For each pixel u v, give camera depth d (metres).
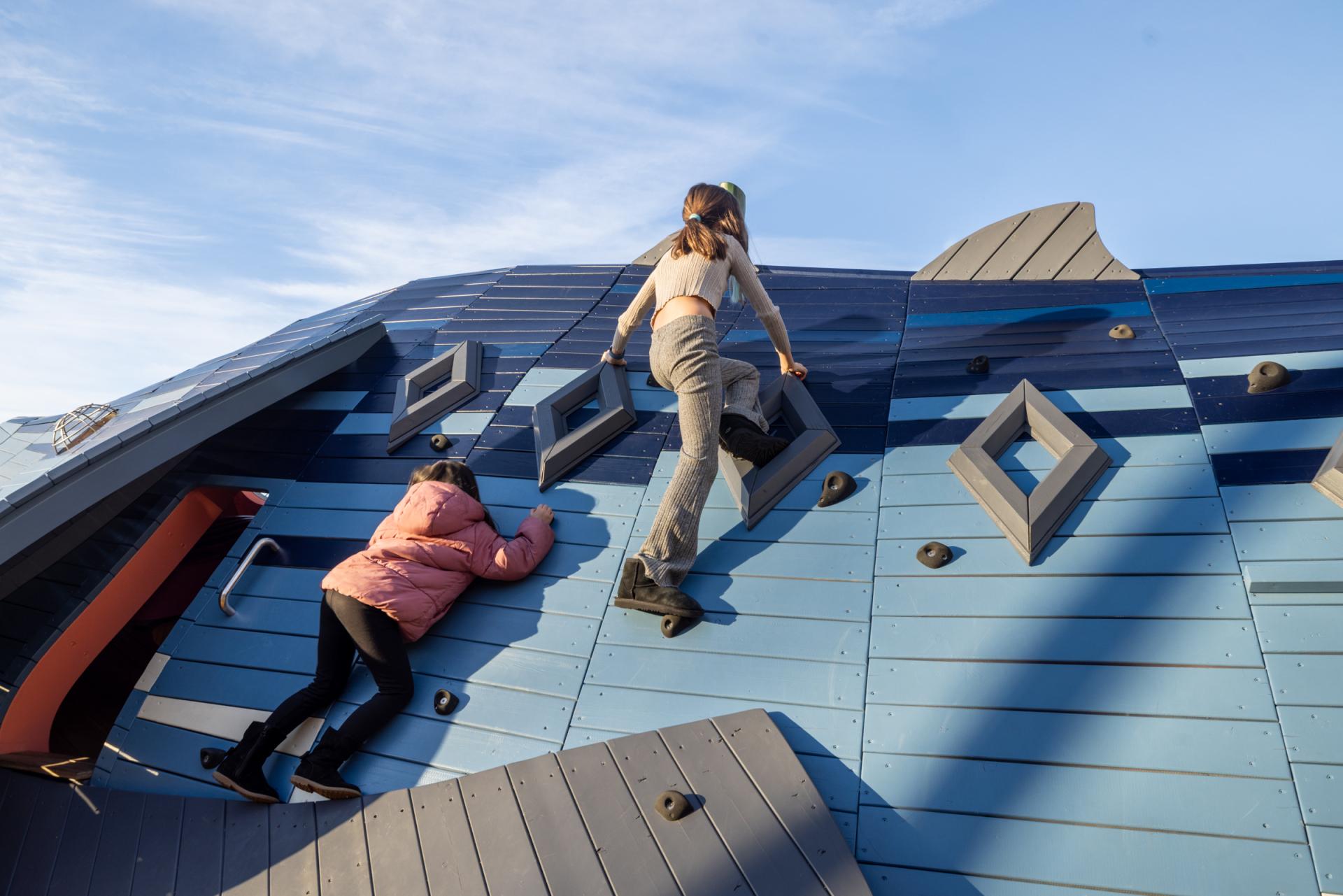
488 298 7.25
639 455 4.77
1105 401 4.37
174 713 3.96
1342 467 3.54
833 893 2.70
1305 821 2.71
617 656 3.71
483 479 4.83
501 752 3.44
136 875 3.31
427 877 3.00
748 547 4.04
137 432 4.34
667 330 3.80
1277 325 4.73
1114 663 3.23
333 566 4.49
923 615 3.56
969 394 4.67
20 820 3.71
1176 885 2.66
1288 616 3.22
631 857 2.90
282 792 3.52
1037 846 2.83
